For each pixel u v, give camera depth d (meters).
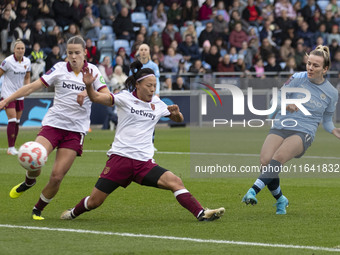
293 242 24.38
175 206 32.75
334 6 113.19
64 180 42.19
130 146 27.48
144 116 27.59
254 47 99.12
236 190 38.69
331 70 101.06
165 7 99.94
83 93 27.58
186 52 94.50
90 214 30.48
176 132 79.56
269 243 24.14
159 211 31.30
